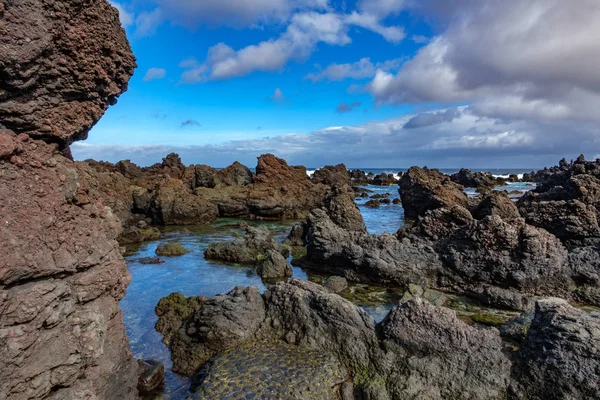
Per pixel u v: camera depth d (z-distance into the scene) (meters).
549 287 14.29
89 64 5.98
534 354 8.12
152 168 65.56
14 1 4.94
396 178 105.75
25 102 5.50
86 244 6.05
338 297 10.17
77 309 5.73
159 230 32.19
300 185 46.41
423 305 9.15
